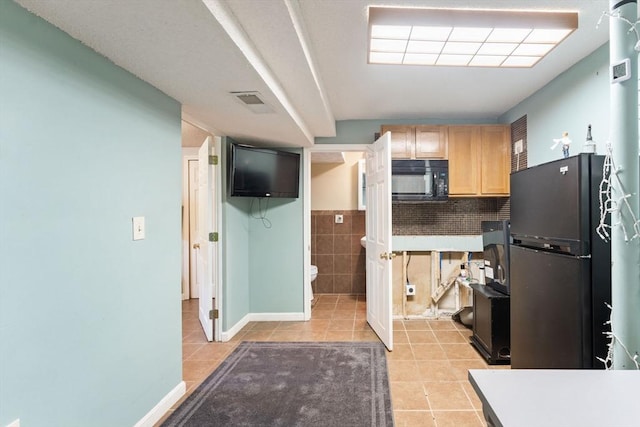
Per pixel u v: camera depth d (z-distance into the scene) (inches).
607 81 78.4
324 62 86.4
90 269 54.1
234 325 126.0
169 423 71.1
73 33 49.8
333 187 187.9
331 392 82.9
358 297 178.4
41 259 45.6
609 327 56.5
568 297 60.0
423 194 127.0
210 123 103.0
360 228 185.5
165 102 76.2
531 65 87.9
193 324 136.9
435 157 129.6
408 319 140.2
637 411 24.9
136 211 65.8
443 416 73.0
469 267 139.6
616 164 41.1
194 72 64.5
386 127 130.6
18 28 42.4
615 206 41.4
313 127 124.6
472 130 129.1
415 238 141.3
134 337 65.1
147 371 69.2
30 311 44.0
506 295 99.4
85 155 53.1
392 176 127.0
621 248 40.7
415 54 81.1
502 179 128.9
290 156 134.3
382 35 71.6
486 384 28.9
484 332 103.6
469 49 78.7
